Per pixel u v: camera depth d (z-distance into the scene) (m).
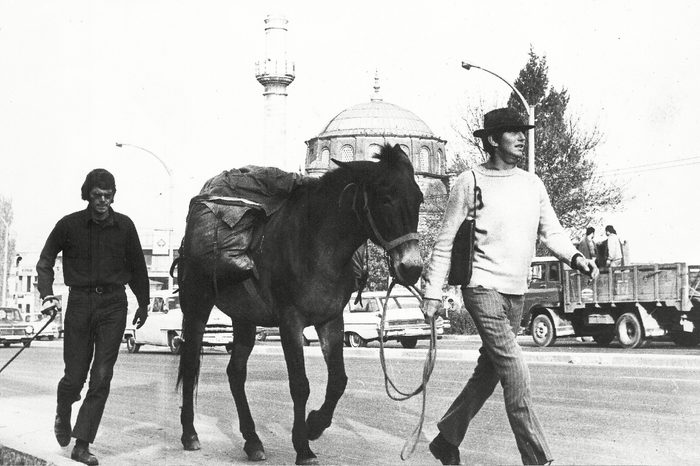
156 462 8.18
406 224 7.20
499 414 11.00
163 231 44.72
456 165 52.41
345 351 26.14
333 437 9.42
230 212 8.27
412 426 10.17
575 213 46.47
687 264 23.41
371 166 7.39
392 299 31.50
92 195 8.17
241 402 8.59
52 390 14.95
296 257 7.77
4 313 38.84
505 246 6.45
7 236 73.12
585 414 10.94
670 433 9.43
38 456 7.47
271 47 89.75
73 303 8.18
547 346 26.78
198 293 8.88
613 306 25.22
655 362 19.31
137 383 16.11
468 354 22.91
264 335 42.59
